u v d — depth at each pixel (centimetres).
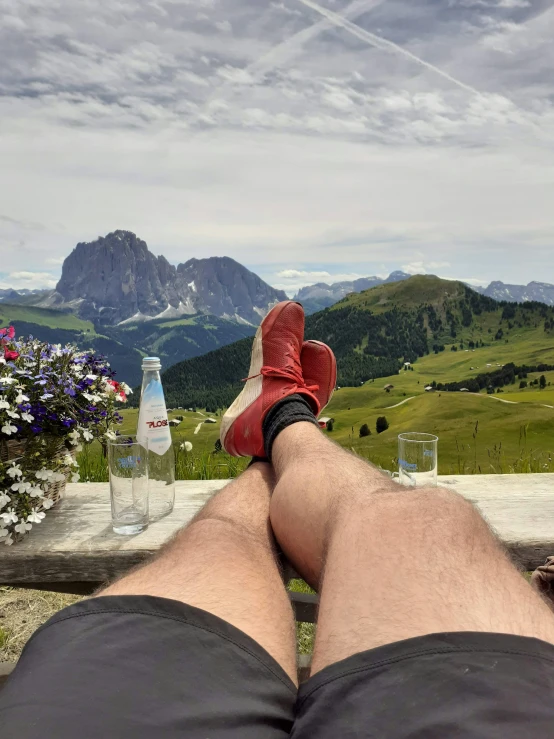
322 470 171
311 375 374
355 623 106
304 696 95
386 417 7106
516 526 239
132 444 236
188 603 116
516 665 86
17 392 226
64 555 221
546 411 5381
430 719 79
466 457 575
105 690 87
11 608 313
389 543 123
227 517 170
